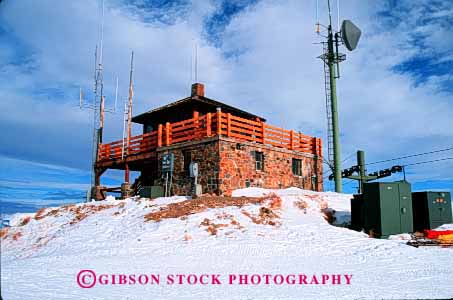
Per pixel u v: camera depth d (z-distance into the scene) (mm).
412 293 6727
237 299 6367
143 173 26641
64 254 11000
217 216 14312
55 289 6809
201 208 15383
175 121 24672
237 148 19438
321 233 13234
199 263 9336
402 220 14148
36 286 7012
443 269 8875
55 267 8836
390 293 6734
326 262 9594
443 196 15844
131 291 6773
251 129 21109
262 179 20703
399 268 8953
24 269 8609
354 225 15195
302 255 10461
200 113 23875
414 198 16125
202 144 19391
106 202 19062
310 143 25344
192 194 18531
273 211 15477
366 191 14438
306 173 24250
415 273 8430
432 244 12219
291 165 23062
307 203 16922
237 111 25297
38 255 11281
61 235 14328
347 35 22688
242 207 15477
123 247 11453
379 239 12852
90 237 13719
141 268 8766
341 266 9133
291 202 16719
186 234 12664
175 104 23922
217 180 18234
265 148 21203
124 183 24219
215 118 19516
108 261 9594
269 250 10984
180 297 6441
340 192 22797
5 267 8867
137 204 17500
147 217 14977
